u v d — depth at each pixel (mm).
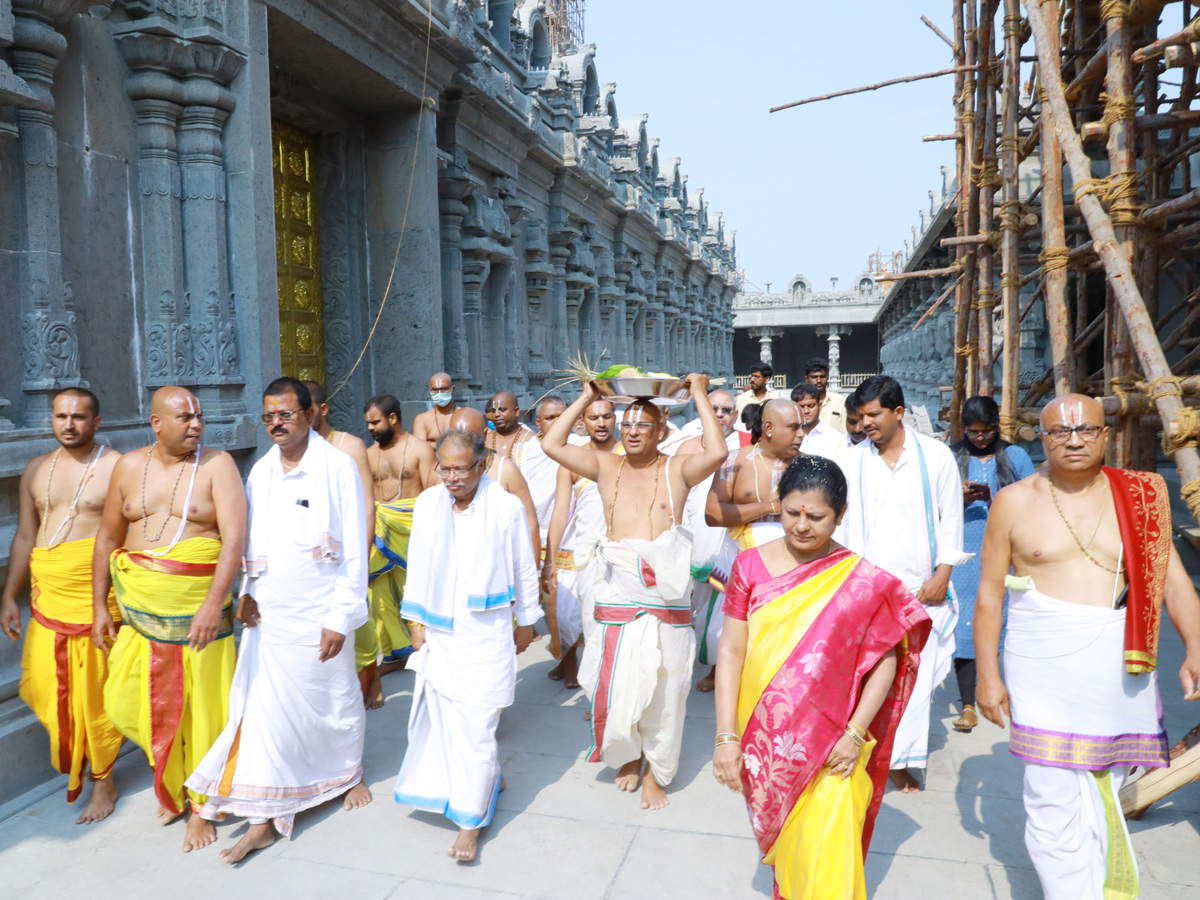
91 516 3697
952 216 11125
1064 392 4648
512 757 4219
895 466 3961
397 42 7629
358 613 3623
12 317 4336
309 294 8375
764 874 3117
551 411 6004
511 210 11617
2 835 3525
